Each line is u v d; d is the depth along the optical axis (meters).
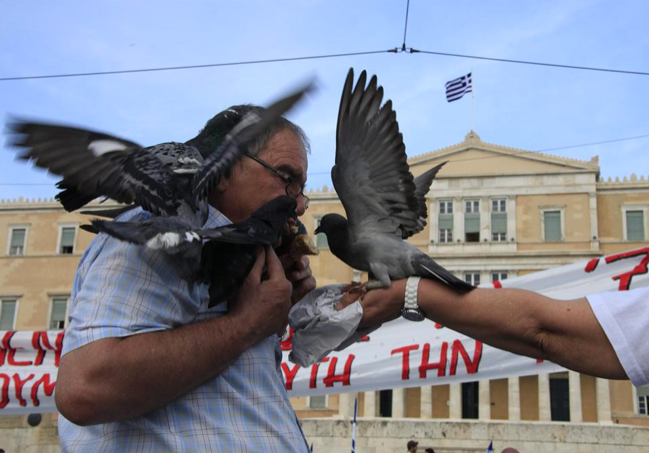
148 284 2.77
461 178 44.25
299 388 7.50
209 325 2.79
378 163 3.46
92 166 2.73
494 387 43.03
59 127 2.72
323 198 42.81
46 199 47.22
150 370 2.59
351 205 3.55
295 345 3.39
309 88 2.55
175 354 2.64
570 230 41.97
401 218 3.49
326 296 3.45
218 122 3.47
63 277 45.56
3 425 38.25
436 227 43.94
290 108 2.56
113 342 2.60
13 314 45.50
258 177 3.46
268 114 2.63
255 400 2.98
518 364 7.08
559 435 36.44
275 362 3.30
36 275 45.88
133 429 2.74
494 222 43.34
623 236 41.53
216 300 2.81
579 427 36.28
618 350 2.78
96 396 2.52
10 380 8.00
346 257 3.56
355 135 3.44
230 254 2.86
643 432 35.47
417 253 3.30
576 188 42.44
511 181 43.53
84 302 2.73
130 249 2.81
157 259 2.80
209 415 2.82
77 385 2.52
